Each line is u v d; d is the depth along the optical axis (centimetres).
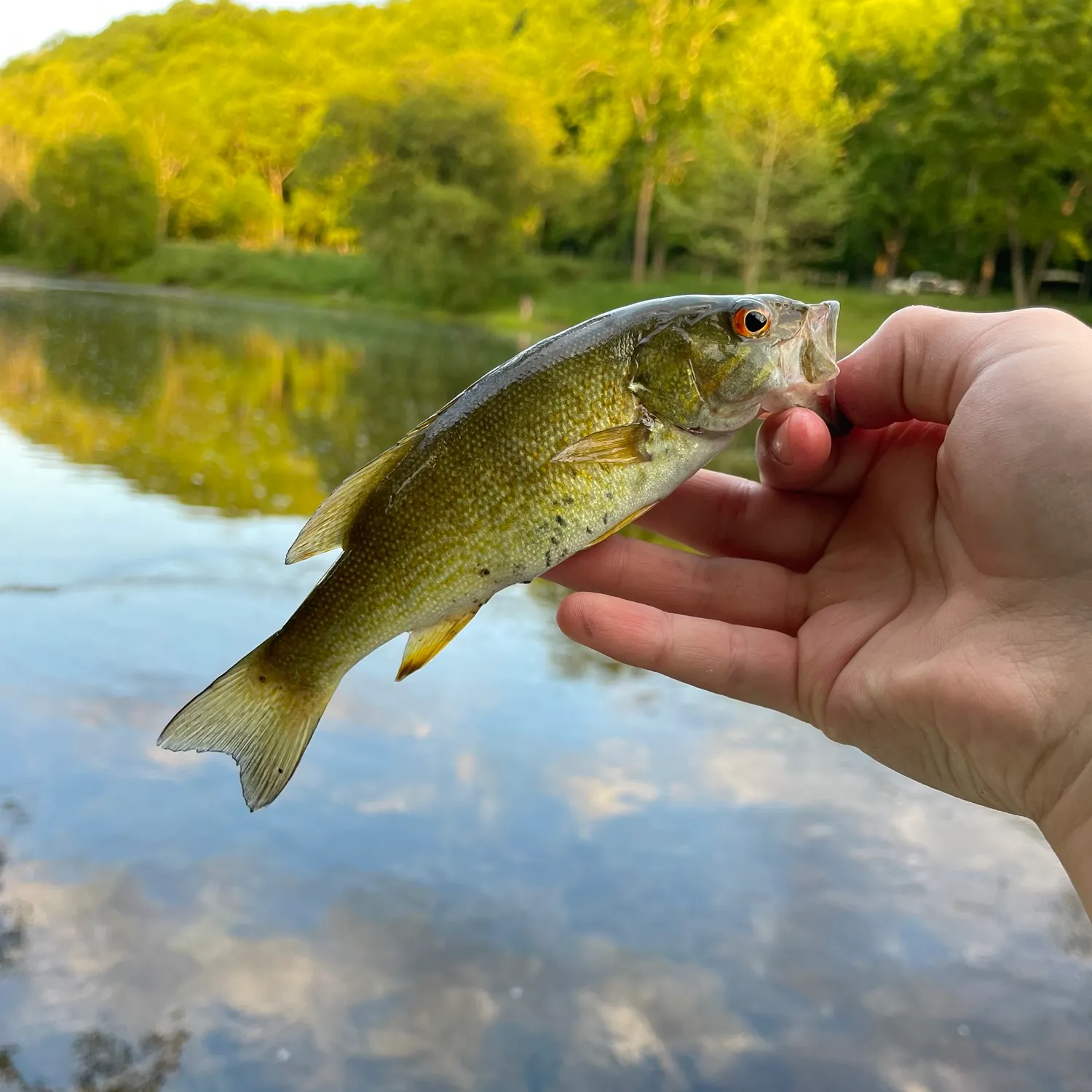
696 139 5391
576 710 602
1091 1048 366
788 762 551
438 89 4900
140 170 6719
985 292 4275
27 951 392
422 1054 355
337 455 1409
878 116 4784
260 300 5625
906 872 459
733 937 414
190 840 461
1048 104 3606
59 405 1700
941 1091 346
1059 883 456
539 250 6294
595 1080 347
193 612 728
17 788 494
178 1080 340
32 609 720
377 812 489
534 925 416
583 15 7062
